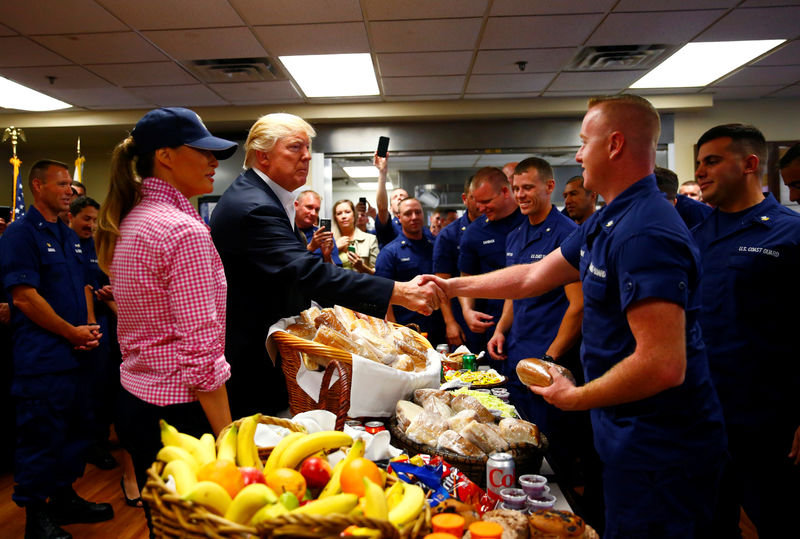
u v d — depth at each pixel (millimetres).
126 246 1330
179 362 1295
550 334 2371
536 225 2531
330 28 4223
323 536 696
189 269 1295
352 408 1625
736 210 1823
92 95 5695
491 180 2979
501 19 4117
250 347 1788
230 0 3756
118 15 3936
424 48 4648
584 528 998
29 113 6254
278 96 5887
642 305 1086
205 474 847
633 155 1225
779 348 1710
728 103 6359
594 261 1250
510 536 955
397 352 1877
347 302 1705
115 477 3318
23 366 2482
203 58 4762
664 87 5824
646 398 1169
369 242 5371
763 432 1728
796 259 1671
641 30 4359
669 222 1133
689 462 1146
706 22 4223
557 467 1494
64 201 2662
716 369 1803
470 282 1783
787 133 6301
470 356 2438
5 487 3209
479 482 1322
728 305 1781
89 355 2711
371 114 6242
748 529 2557
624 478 1178
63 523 2693
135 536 2574
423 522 817
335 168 7848
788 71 5363
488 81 5527
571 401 1163
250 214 1721
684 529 1145
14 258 2473
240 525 720
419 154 6621
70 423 2639
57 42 4367
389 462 1271
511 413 1674
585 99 6168
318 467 971
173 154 1411
